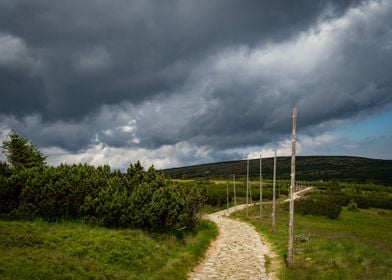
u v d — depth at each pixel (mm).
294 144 22906
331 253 22969
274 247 29828
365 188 154125
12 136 38969
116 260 18516
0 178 23891
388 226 68125
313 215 77562
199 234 32188
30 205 23797
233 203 103000
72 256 17703
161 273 18469
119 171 30188
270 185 150250
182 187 34281
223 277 19703
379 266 19203
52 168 26906
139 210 25500
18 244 17359
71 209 25312
